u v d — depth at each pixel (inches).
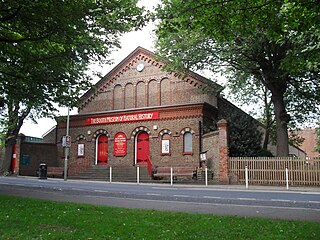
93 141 1384.1
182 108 1206.9
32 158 1449.3
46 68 634.8
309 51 461.4
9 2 449.1
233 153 1110.4
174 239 258.4
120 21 506.3
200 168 1035.9
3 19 483.5
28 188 687.7
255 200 517.3
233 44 910.4
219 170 957.2
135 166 1256.2
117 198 527.2
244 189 767.7
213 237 262.7
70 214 354.9
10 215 351.3
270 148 1785.2
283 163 898.1
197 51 995.9
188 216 347.6
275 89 1040.2
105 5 498.6
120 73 1402.6
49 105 704.4
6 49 573.0
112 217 340.8
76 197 531.8
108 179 1172.5
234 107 1368.1
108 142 1348.4
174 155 1198.3
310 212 398.0
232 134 1120.8
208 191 689.6
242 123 1153.4
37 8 461.4
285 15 335.9
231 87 1107.3
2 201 447.5
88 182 991.6
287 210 412.8
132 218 336.2
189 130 1186.6
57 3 463.8
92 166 1350.9
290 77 1025.5
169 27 357.1
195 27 351.9
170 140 1215.6
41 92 657.0
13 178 1170.0
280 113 1029.2
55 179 1179.3
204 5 323.6
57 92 678.5
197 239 257.9
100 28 563.2
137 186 825.5
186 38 975.0
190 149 1184.2
